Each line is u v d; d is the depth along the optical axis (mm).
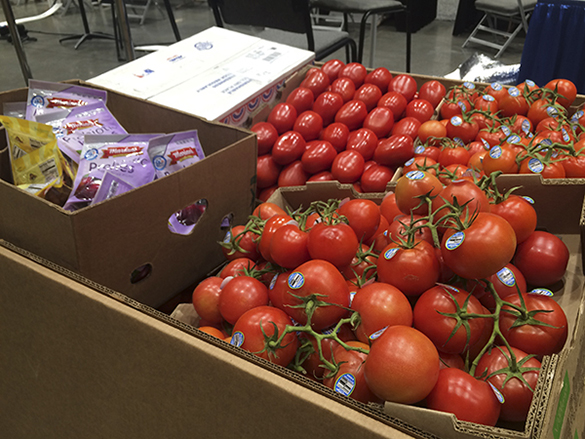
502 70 3248
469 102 1686
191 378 699
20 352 923
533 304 835
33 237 904
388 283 843
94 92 1271
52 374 893
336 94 1761
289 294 793
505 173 1191
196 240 1082
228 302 881
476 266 748
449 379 699
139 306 741
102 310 752
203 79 1633
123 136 1063
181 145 1103
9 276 865
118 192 958
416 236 897
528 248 968
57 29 5742
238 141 1106
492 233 746
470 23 5848
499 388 711
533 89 1701
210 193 1067
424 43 5547
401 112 1770
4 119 1031
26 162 1029
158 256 1004
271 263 971
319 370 825
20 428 1037
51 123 1171
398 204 990
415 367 657
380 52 5281
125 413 816
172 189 968
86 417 886
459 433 585
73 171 1114
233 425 688
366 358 712
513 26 5703
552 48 2537
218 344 675
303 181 1613
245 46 1881
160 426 779
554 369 641
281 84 1726
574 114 1597
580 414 831
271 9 2854
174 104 1483
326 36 3340
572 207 1101
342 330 832
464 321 750
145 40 5422
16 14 6258
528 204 938
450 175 1064
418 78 1980
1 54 4938
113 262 917
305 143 1614
